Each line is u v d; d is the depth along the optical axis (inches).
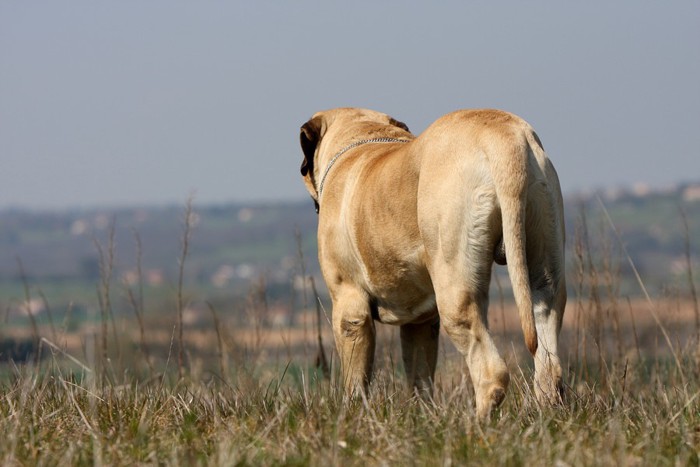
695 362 526.0
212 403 391.5
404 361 446.0
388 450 308.8
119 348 544.4
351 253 424.2
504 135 343.6
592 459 286.7
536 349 328.2
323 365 466.3
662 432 324.2
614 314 528.7
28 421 361.4
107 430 353.1
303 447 315.9
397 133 475.2
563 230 354.6
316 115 508.4
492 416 348.2
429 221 359.3
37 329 572.1
